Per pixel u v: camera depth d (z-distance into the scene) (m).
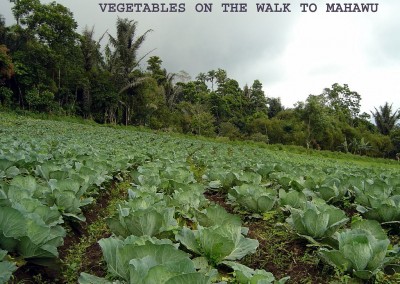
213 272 3.65
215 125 66.00
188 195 6.36
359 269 4.28
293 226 5.74
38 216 4.47
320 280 4.71
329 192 7.59
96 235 6.26
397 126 67.75
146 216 4.58
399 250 4.81
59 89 45.28
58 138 18.44
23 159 8.85
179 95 77.19
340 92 78.75
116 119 50.75
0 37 44.28
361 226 5.19
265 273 3.70
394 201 7.04
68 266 4.88
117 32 48.53
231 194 7.79
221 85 79.25
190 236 4.57
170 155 15.37
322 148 55.56
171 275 2.83
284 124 57.81
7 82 43.03
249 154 22.53
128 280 3.49
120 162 11.05
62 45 46.28
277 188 9.52
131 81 49.78
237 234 4.56
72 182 6.30
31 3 44.78
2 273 3.62
